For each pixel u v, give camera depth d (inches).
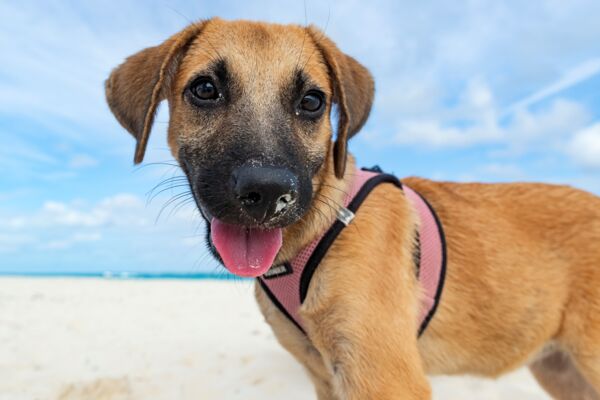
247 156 8.4
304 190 8.4
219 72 9.5
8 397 14.9
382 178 10.0
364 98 11.4
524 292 10.8
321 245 9.0
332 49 10.5
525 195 11.7
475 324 10.7
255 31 10.1
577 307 10.9
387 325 9.0
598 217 11.4
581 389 12.4
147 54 10.6
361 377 8.8
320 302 9.1
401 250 9.8
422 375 9.2
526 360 11.3
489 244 10.9
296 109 9.7
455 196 11.6
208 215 8.8
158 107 10.5
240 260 8.3
